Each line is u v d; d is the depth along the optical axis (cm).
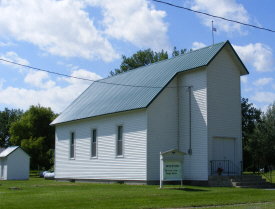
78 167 3566
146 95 2894
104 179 3175
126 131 2967
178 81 2995
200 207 1530
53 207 1458
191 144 2817
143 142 2772
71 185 2738
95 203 1576
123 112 3000
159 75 3103
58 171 3906
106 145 3192
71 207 1456
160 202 1623
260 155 3681
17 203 1577
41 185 2794
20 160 4772
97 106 3459
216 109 2805
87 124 3491
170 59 3288
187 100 2891
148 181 2716
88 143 3447
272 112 3719
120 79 3681
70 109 3956
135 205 1522
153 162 2758
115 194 1942
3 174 4728
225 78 2916
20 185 2903
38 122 7319
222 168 2789
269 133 3606
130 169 2886
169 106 2911
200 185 2698
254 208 1481
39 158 6800
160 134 2822
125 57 6988
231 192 2092
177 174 2352
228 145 2878
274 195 1978
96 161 3306
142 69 3522
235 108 2952
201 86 2792
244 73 3073
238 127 2944
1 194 2005
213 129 2758
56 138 4019
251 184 2631
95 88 4000
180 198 1777
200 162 2727
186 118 2883
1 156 4762
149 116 2773
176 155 2361
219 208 1483
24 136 7244
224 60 2934
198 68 2816
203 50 2997
